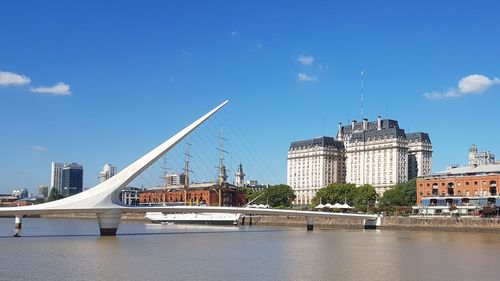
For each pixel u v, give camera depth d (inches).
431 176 6269.7
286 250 2694.4
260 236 3841.0
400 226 5142.7
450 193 5989.2
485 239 3592.5
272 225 6432.1
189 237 3622.0
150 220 7204.7
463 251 2677.2
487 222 4569.4
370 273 1883.6
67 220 7854.3
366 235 4060.0
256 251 2628.0
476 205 5561.0
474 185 5757.9
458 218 4783.5
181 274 1840.6
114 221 3563.0
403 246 2970.0
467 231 4667.8
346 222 5743.1
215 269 1962.4
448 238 3695.9
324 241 3351.4
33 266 2022.6
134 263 2114.9
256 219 6811.0
